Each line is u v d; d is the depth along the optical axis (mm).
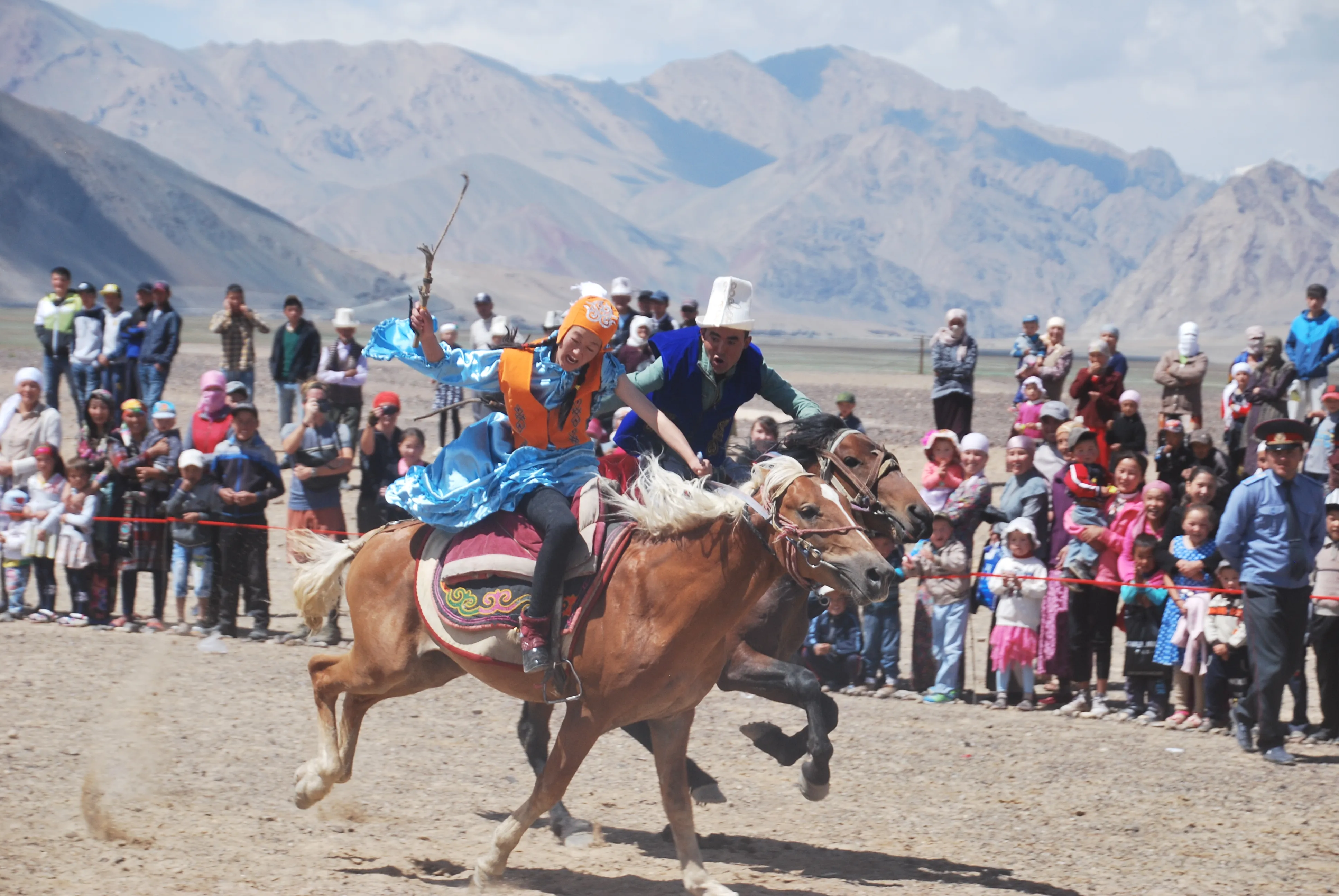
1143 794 11125
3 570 17047
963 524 14867
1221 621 13258
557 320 17719
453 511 8664
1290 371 20906
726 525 8062
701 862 8430
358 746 11945
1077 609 13984
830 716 9492
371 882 8391
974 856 9523
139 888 8047
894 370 68688
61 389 36625
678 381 9875
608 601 8148
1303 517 12117
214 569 16250
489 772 11320
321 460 16859
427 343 8406
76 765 10789
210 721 12383
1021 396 22828
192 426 17156
